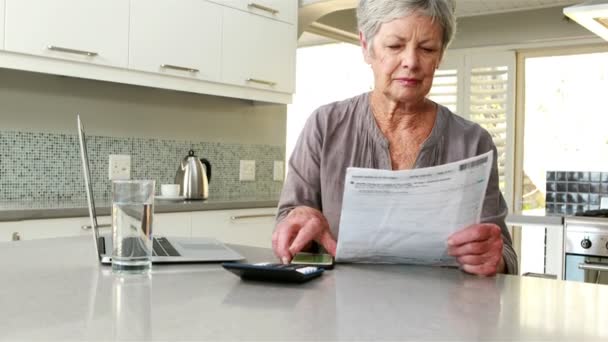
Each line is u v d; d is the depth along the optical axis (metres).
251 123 3.69
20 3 2.29
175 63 2.84
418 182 1.00
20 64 2.32
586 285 0.94
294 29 3.44
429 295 0.84
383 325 0.66
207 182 3.14
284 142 3.90
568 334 0.65
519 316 0.72
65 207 2.30
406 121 1.36
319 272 0.96
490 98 4.74
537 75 4.71
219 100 3.50
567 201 4.18
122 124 3.03
